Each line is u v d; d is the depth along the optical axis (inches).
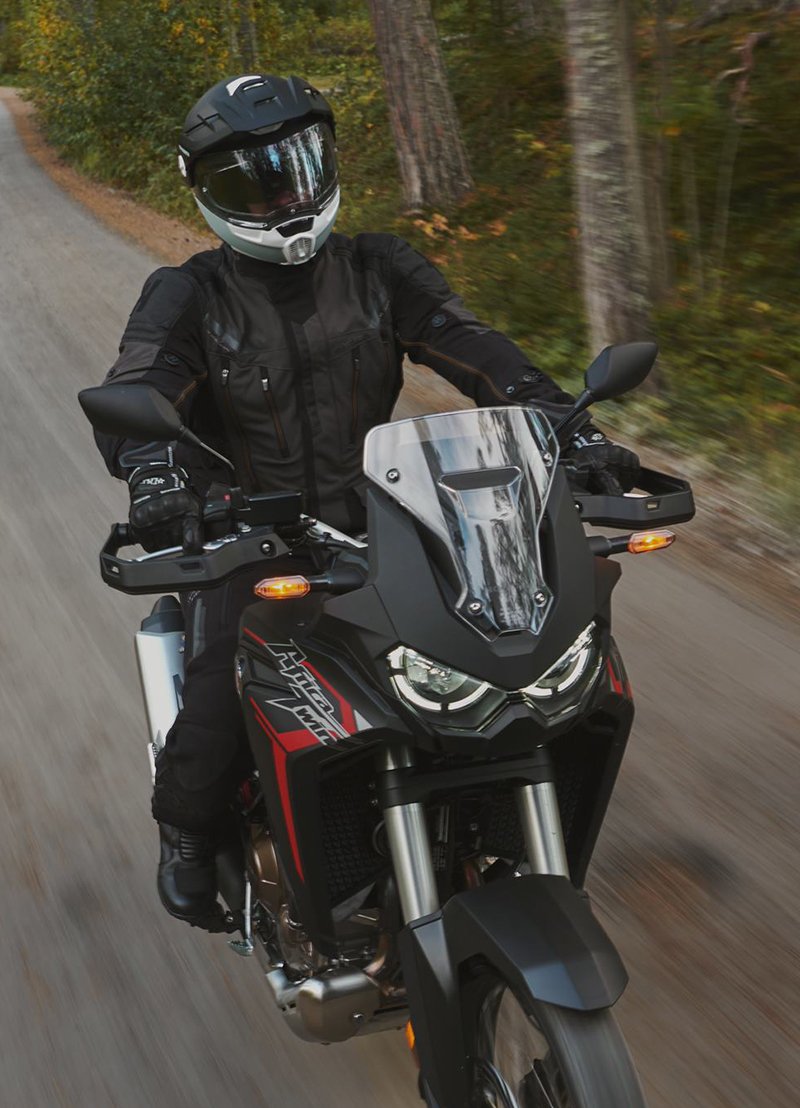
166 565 89.4
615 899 134.0
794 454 257.8
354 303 114.8
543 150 589.9
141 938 133.6
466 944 82.4
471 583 82.9
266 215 107.2
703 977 122.0
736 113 423.2
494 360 114.8
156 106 917.2
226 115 105.7
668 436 283.0
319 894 90.8
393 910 93.8
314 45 1032.8
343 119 767.7
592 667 85.7
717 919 130.0
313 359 111.8
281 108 106.2
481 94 650.8
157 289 113.3
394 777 88.2
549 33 646.5
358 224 601.9
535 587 83.7
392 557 85.4
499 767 88.7
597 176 326.3
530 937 79.4
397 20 581.6
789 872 136.3
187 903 116.6
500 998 87.5
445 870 94.9
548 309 399.2
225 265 114.6
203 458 118.3
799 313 364.8
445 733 81.7
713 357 332.2
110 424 89.3
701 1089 108.5
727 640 187.8
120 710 179.3
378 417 116.5
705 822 145.7
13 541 245.8
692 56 471.2
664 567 214.4
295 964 102.9
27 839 152.2
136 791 159.8
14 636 205.8
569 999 75.9
